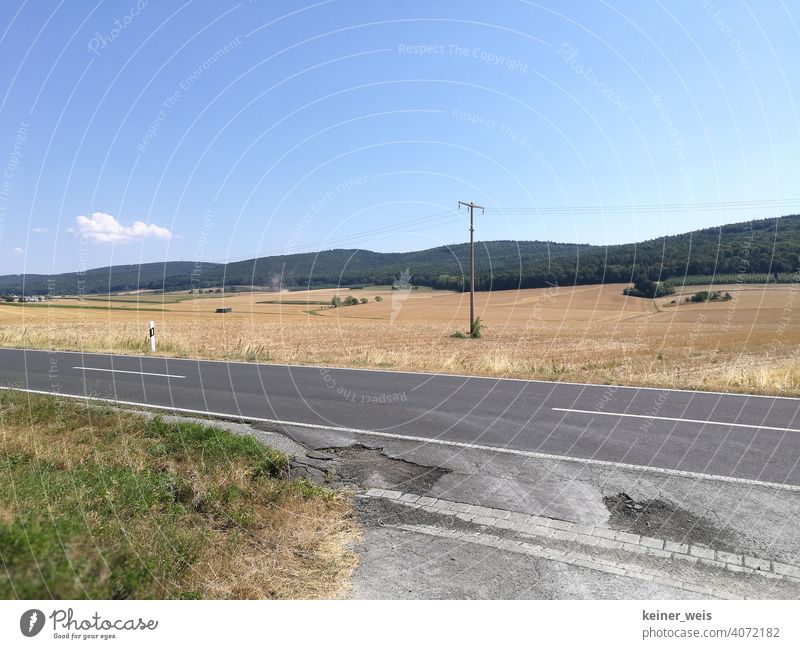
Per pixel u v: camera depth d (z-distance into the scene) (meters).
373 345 24.20
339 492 5.34
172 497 4.86
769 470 5.61
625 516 4.68
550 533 4.43
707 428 7.30
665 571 3.85
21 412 7.61
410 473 5.82
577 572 3.87
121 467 5.46
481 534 4.44
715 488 5.17
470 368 14.32
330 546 4.25
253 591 3.57
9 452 5.77
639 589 3.66
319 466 6.10
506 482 5.48
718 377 12.08
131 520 4.21
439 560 4.05
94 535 3.76
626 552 4.10
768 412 8.28
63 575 3.21
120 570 3.46
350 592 3.64
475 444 6.73
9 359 16.61
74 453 5.86
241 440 6.40
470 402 9.38
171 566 3.69
